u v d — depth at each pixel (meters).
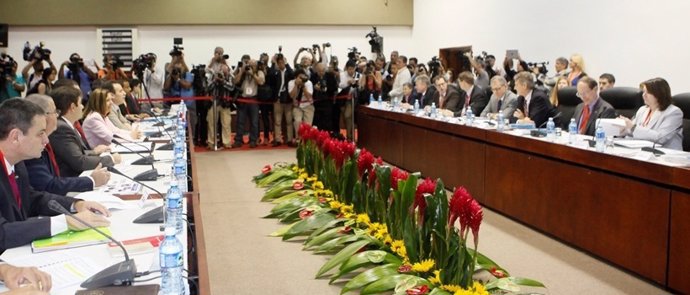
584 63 7.52
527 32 8.68
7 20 10.69
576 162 3.91
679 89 6.18
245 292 3.30
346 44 12.23
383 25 12.30
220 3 11.45
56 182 3.00
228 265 3.76
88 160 3.76
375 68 9.62
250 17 11.59
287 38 11.94
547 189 4.25
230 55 11.72
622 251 3.54
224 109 9.28
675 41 6.20
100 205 2.50
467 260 2.74
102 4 11.01
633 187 3.42
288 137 9.48
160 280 1.71
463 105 6.82
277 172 6.18
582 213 3.88
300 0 11.80
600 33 7.24
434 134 6.16
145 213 2.40
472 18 10.16
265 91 9.30
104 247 2.03
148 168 3.71
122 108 7.27
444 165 5.95
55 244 2.04
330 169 4.51
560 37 7.97
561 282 3.40
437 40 11.47
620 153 3.62
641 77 6.67
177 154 3.87
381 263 3.24
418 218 2.96
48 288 1.65
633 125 4.19
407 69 8.94
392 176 3.44
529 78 5.55
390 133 7.51
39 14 10.79
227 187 6.28
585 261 3.77
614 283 3.38
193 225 2.21
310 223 4.12
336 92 9.38
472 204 2.66
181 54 9.39
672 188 3.16
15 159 2.34
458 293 2.67
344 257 3.34
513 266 3.69
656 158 3.40
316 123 9.43
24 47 10.36
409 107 7.46
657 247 3.27
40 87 8.45
